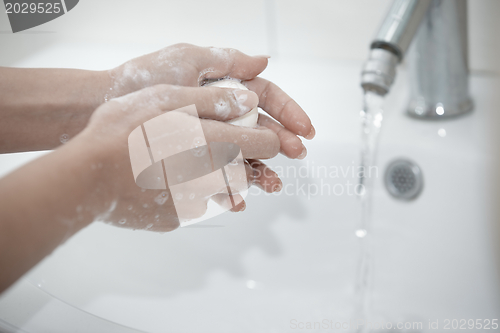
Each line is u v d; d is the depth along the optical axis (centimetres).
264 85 51
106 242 52
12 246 33
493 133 56
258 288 61
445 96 58
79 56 65
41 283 48
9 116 49
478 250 53
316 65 66
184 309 54
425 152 57
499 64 59
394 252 58
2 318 45
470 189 55
